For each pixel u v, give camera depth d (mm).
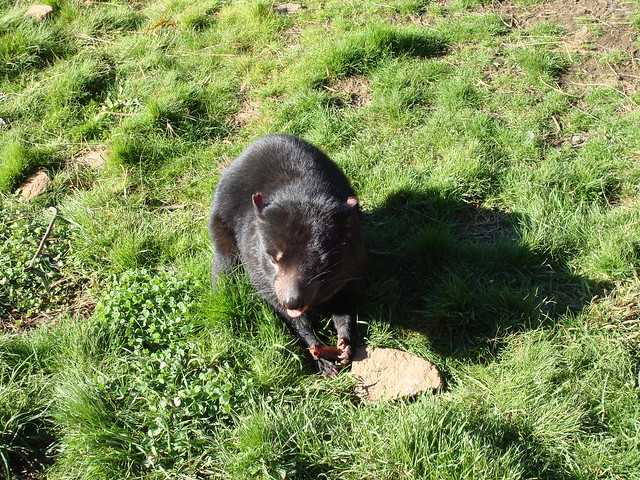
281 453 897
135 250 1290
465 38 1771
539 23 1808
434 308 1127
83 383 996
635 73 1621
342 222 981
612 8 1846
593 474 882
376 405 978
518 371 1016
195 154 1541
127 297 1129
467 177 1377
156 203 1440
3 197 1461
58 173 1524
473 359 1063
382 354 1055
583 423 943
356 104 1628
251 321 1107
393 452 881
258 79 1731
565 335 1068
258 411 961
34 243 1325
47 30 1918
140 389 989
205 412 966
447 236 1241
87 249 1316
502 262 1214
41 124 1656
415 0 1935
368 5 1953
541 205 1298
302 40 1843
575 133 1479
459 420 908
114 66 1810
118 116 1658
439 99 1587
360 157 1456
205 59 1819
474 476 842
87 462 920
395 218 1328
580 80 1621
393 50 1729
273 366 1024
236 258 1186
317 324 1128
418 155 1462
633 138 1431
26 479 931
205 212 1399
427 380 1013
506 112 1543
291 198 1033
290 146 1218
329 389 1011
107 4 2098
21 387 1030
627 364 1006
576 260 1206
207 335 1084
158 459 918
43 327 1132
